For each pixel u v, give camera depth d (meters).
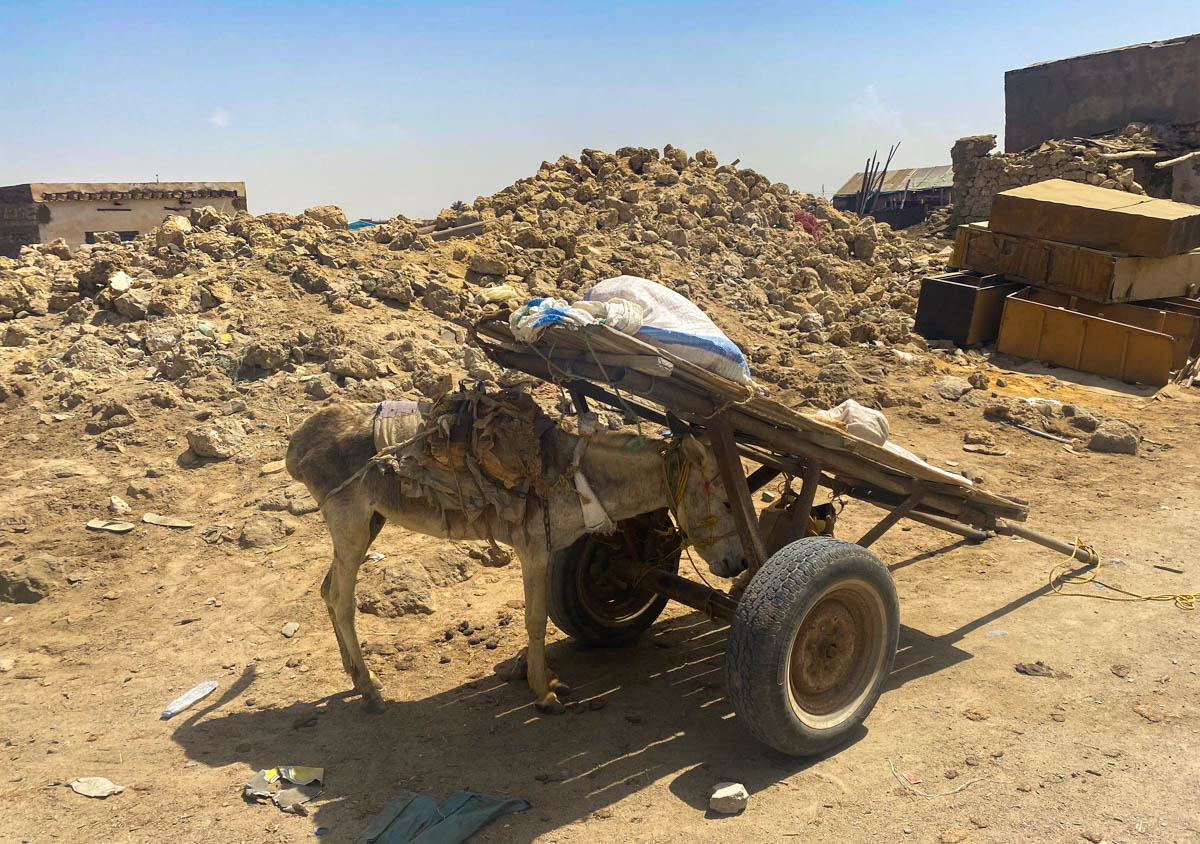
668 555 6.42
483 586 7.51
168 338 11.22
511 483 5.18
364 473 5.40
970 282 16.62
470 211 17.36
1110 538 8.16
